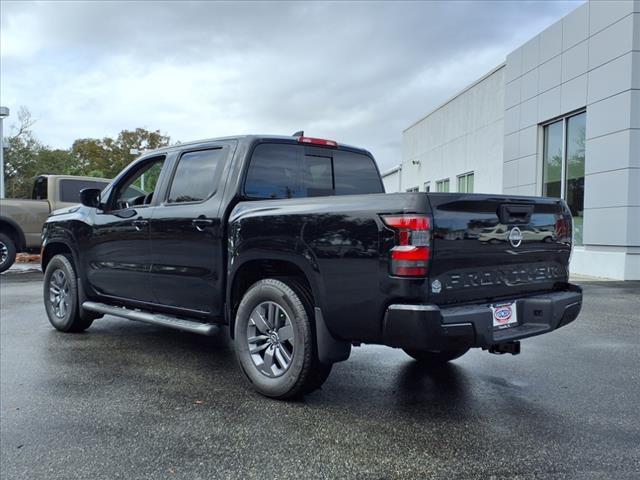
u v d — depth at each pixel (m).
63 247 6.57
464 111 19.78
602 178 11.52
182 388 4.38
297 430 3.53
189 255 4.71
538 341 6.00
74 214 6.20
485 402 4.05
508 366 5.02
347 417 3.75
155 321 5.00
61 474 2.96
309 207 3.84
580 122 12.58
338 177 5.32
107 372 4.82
